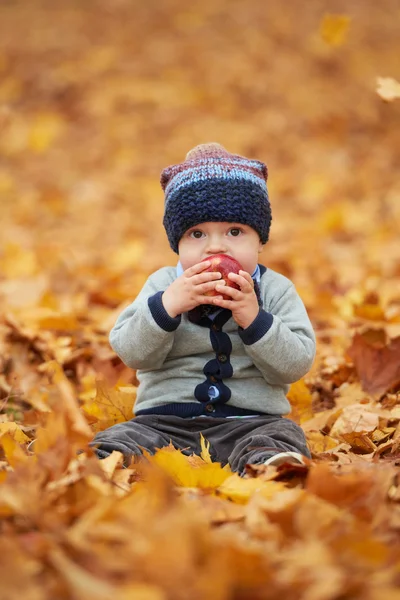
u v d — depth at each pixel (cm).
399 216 991
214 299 325
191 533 204
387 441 351
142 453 314
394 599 191
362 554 212
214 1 1803
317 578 196
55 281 725
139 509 235
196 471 280
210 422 332
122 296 650
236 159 351
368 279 695
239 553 192
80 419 265
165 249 908
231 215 336
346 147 1292
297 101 1420
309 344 345
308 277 751
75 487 252
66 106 1421
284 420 331
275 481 284
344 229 955
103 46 1608
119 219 1055
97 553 207
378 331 455
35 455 277
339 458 314
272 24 1684
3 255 830
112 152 1284
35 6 1817
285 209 1085
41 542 210
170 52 1582
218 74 1507
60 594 194
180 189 341
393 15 1734
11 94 1424
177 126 1357
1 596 187
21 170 1240
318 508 232
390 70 1507
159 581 191
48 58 1548
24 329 522
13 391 443
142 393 350
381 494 252
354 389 436
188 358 344
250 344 329
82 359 498
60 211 1075
